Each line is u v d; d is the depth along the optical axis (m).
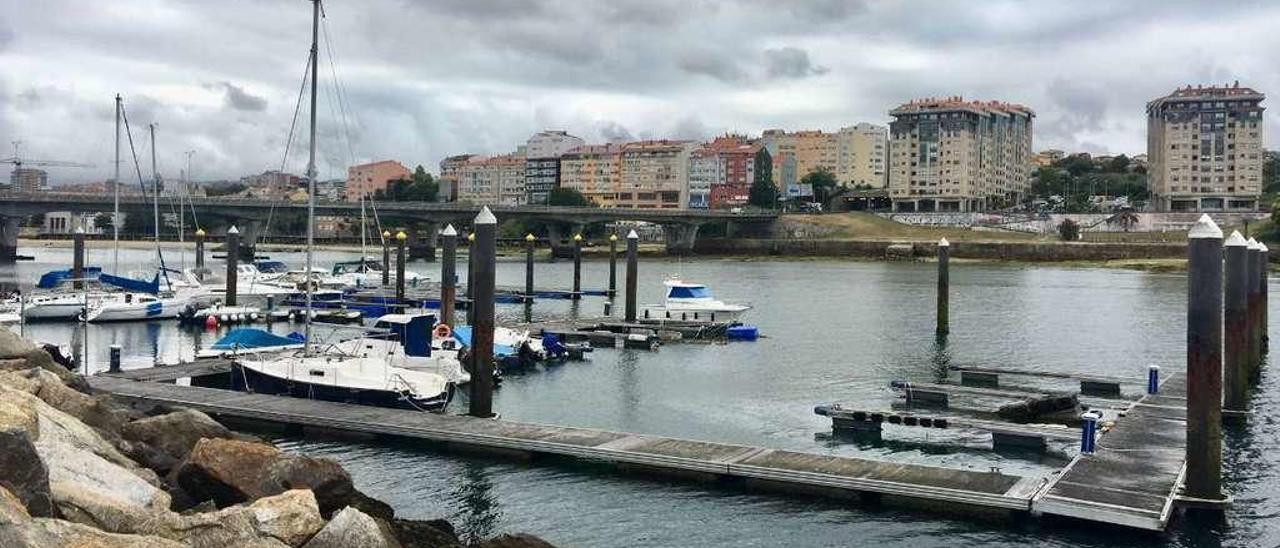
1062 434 36.84
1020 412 42.25
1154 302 104.38
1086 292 117.62
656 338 67.38
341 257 197.88
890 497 29.58
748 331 71.88
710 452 33.00
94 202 159.25
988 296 112.38
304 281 102.44
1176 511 28.59
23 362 31.39
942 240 73.69
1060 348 69.31
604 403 46.75
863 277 146.25
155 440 26.89
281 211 179.88
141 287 87.19
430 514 29.06
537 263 183.62
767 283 133.75
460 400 46.62
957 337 74.44
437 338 53.44
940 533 27.48
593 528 27.95
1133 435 36.28
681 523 28.27
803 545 26.72
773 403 47.12
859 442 38.81
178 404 40.00
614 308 96.50
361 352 49.56
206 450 23.08
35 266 150.75
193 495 22.94
